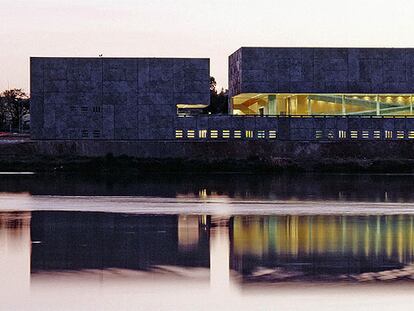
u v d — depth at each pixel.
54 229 58.56
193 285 38.78
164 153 147.00
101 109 147.75
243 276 40.75
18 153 145.00
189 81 148.25
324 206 76.81
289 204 78.94
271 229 58.97
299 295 36.62
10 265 43.53
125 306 34.91
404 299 35.84
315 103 153.25
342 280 39.69
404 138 149.62
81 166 138.00
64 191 94.00
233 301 35.72
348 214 69.31
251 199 84.62
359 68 150.50
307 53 149.88
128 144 147.12
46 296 36.44
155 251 48.69
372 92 150.75
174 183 110.12
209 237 54.75
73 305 34.97
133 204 77.81
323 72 150.25
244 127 148.25
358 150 148.25
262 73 149.50
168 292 37.34
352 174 134.62
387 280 39.62
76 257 46.28
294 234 56.25
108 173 134.38
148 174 132.88
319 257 46.41
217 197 86.94
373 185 106.50
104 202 79.75
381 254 47.44
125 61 147.88
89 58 147.62
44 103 147.62
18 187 100.12
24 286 38.31
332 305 34.97
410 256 46.69
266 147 147.62
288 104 155.00
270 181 115.31
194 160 141.25
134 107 147.88
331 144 148.25
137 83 147.88
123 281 39.56
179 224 61.84
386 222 63.38
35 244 51.19
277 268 42.91
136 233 56.62
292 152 147.50
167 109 147.88
